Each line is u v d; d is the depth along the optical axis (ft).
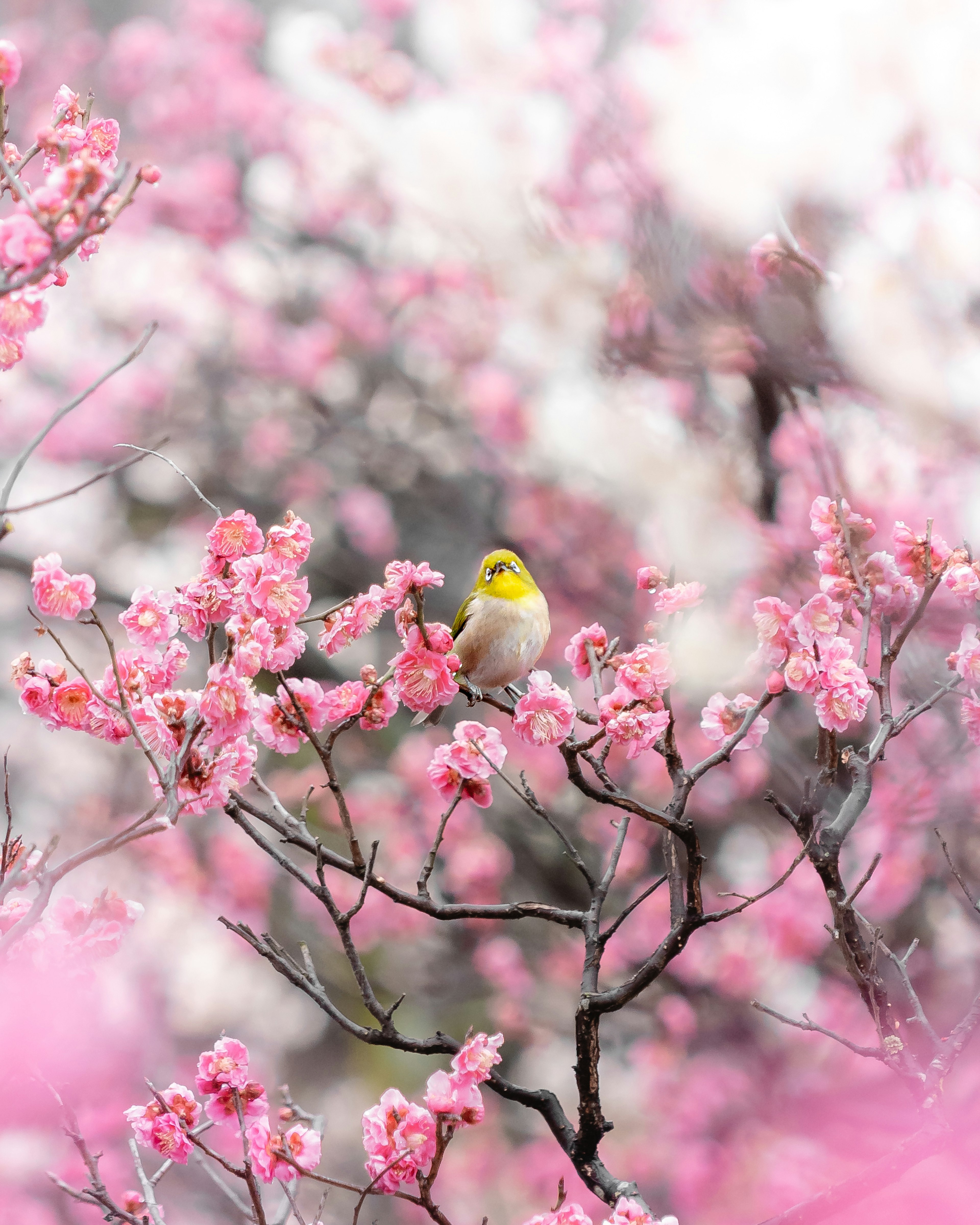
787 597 30.86
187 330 57.72
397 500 55.11
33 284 14.28
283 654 16.70
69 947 14.71
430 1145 16.40
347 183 55.16
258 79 56.44
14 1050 14.16
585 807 45.34
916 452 28.60
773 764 29.63
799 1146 34.94
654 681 17.25
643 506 37.47
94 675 53.26
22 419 55.47
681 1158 38.78
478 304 52.70
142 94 58.65
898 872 32.09
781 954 39.52
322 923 49.78
